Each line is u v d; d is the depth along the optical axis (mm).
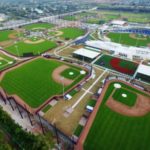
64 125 51875
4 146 42188
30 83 73000
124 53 104938
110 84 70500
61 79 76062
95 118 52844
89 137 46500
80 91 68375
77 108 58750
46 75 79375
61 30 171250
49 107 59438
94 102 61500
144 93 65312
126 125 50312
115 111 55781
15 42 134125
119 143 44844
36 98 63531
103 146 44062
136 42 134250
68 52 112938
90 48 117625
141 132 48031
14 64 94562
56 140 46562
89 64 94625
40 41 136000
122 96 63062
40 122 50719
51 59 96875
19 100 62531
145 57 101812
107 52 110875
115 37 147625
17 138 43125
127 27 179750
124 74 83688
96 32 163375
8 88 69938
